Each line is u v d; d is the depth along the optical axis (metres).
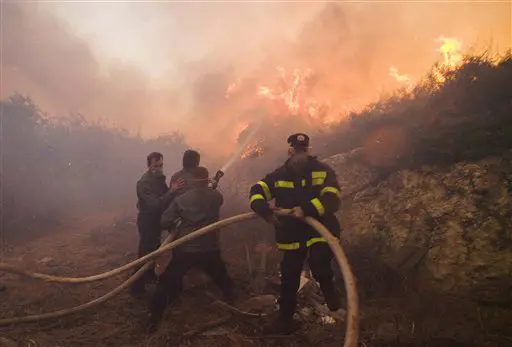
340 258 2.90
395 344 3.42
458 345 3.30
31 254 6.17
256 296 4.52
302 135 3.79
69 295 4.61
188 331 3.78
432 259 4.04
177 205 4.18
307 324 3.86
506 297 3.58
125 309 4.31
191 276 4.91
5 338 3.68
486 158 4.27
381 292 4.21
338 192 3.48
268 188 3.68
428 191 4.49
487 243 3.80
